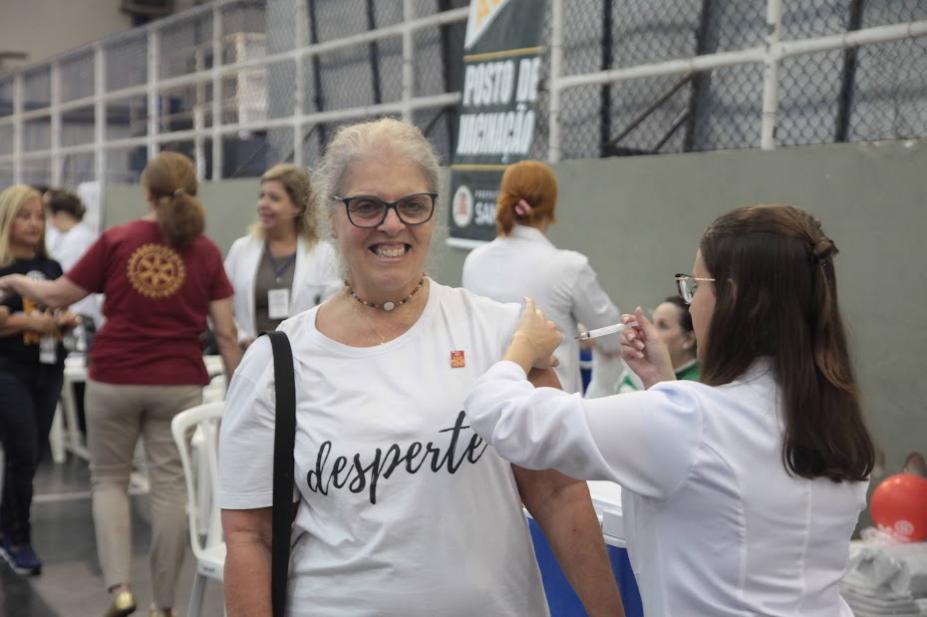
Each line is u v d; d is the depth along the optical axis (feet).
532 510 6.53
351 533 6.07
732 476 5.48
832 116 15.37
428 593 6.00
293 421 6.23
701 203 16.61
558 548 6.41
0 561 17.95
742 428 5.55
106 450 14.56
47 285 14.49
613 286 18.51
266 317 16.74
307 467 6.16
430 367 6.23
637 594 8.55
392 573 6.00
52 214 30.19
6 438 16.81
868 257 13.94
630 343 6.81
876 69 14.62
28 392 16.76
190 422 13.35
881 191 13.76
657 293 17.54
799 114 15.96
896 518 10.61
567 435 5.60
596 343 14.03
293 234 16.79
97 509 14.49
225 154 34.09
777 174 15.25
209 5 33.40
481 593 6.09
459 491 6.08
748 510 5.49
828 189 14.48
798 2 15.90
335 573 6.13
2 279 14.67
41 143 50.49
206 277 14.80
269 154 31.65
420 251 6.30
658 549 5.74
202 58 34.68
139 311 14.30
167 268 14.40
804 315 5.66
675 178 17.10
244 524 6.41
